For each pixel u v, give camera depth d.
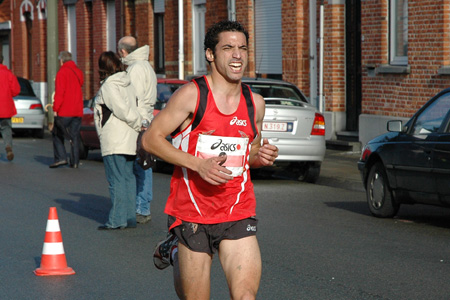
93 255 13.10
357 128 30.30
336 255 12.94
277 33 33.53
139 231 15.12
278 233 14.80
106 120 14.97
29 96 37.91
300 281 11.27
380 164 16.56
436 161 14.92
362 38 28.50
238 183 7.68
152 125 7.59
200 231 7.66
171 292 10.87
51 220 11.98
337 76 30.27
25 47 58.09
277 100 21.73
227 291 10.91
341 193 20.28
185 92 7.50
